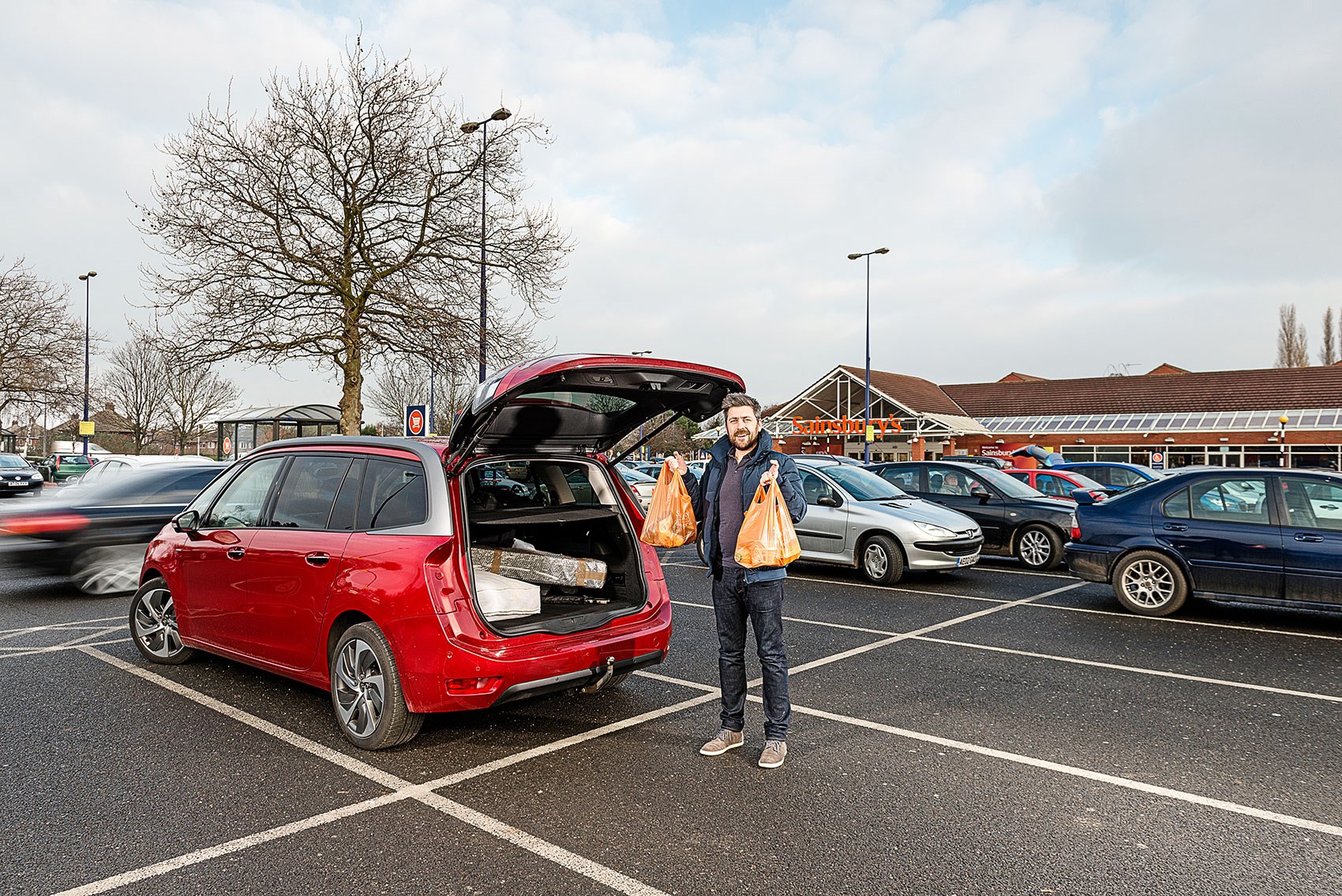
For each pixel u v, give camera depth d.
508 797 3.76
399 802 3.70
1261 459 36.78
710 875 3.09
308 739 4.48
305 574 4.61
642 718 4.92
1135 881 3.06
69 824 3.45
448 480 4.33
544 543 5.32
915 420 40.34
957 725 4.80
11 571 8.14
